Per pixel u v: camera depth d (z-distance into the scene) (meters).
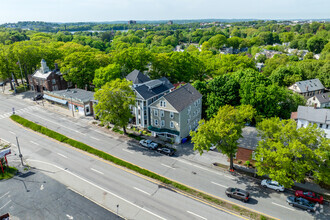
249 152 48.88
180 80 90.25
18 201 39.31
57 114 75.81
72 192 41.53
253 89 63.47
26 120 69.25
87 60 86.50
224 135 42.84
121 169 48.19
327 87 98.50
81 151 54.78
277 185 41.75
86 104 74.06
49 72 89.94
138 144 58.34
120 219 35.75
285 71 98.75
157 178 44.81
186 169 48.41
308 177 45.31
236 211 37.16
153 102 59.78
